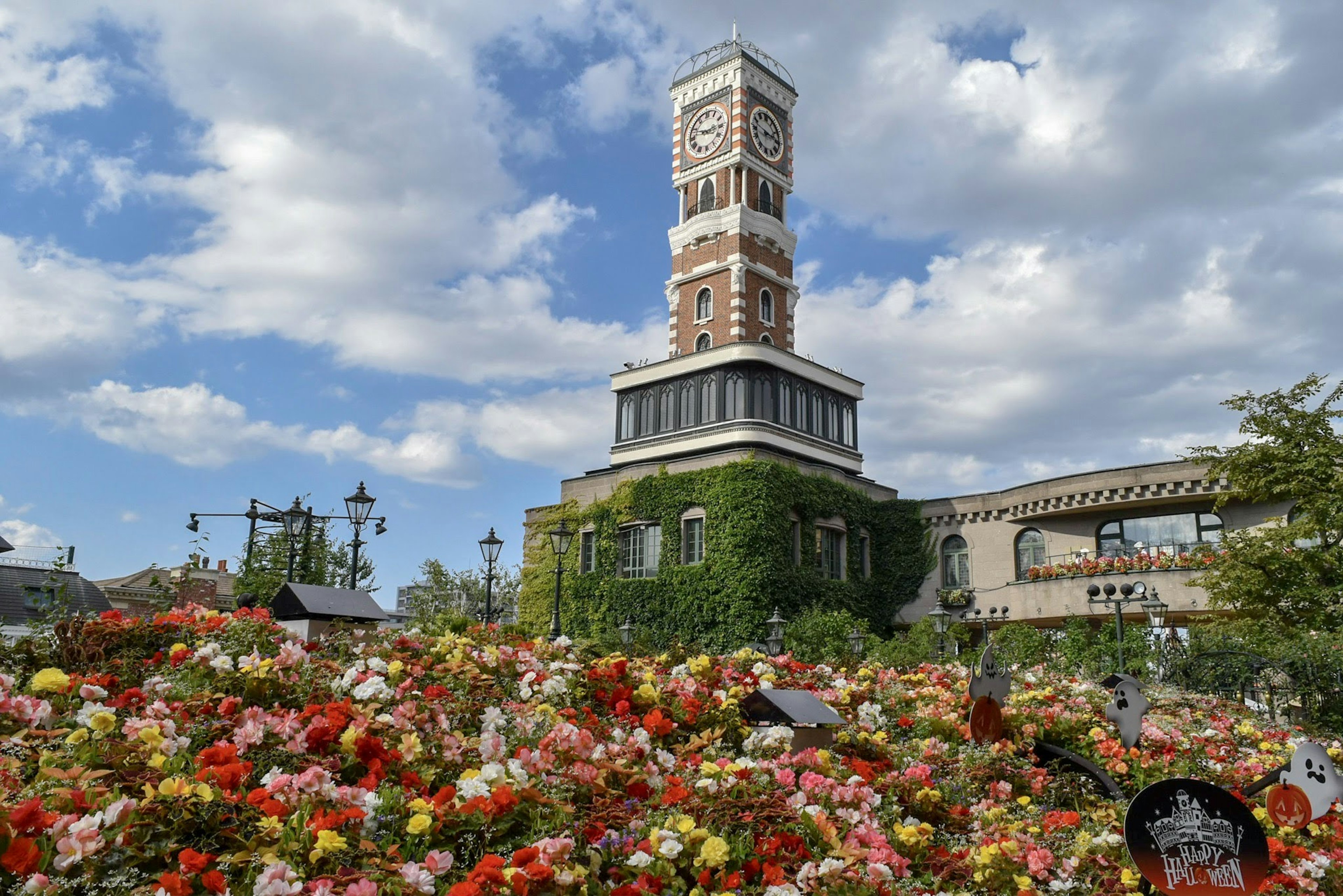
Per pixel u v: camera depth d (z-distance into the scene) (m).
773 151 48.81
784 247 47.84
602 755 6.38
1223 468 24.52
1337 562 21.88
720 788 6.25
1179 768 9.82
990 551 40.06
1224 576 23.30
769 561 36.31
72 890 3.86
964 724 9.79
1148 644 26.20
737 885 5.06
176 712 6.12
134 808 4.27
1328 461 22.62
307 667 7.66
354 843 4.49
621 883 4.95
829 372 44.34
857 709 10.66
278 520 22.52
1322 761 6.99
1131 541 36.31
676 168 49.09
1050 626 36.91
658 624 37.91
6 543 18.34
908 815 7.16
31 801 3.95
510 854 4.92
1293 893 6.94
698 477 38.34
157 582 16.31
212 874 3.87
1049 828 7.09
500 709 7.55
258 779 5.32
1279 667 19.33
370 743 5.68
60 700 6.17
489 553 26.47
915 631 30.62
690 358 42.69
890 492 44.00
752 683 10.80
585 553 41.59
